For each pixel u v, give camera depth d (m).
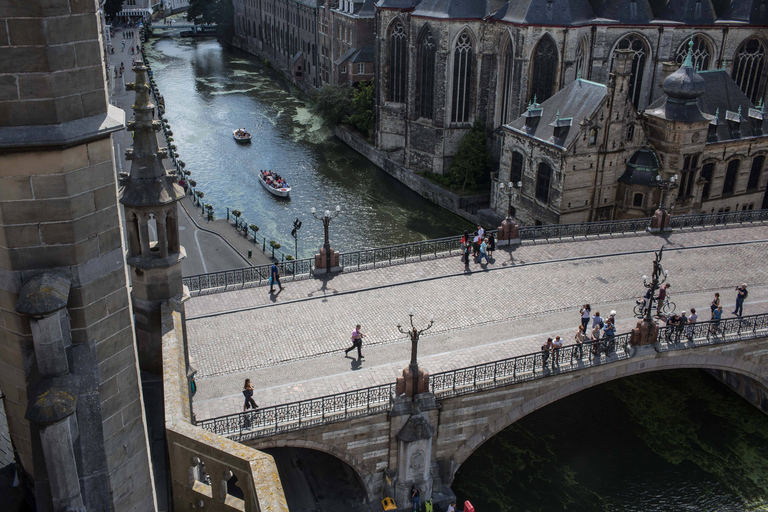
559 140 78.31
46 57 11.55
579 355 46.00
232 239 79.50
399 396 41.66
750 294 56.19
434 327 49.66
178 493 19.69
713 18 95.62
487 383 43.38
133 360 14.80
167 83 167.38
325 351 46.22
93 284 13.38
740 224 70.50
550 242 64.88
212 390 41.56
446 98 100.94
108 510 14.01
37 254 12.67
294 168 114.12
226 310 50.78
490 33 97.44
